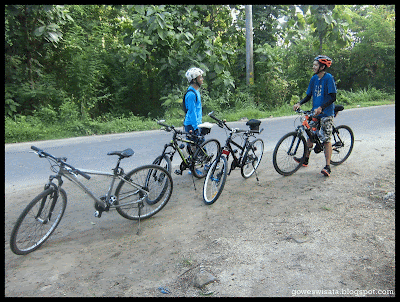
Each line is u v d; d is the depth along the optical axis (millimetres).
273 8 17438
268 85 16172
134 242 3418
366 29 19672
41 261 3123
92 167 6156
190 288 2586
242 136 5008
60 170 3490
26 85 12164
